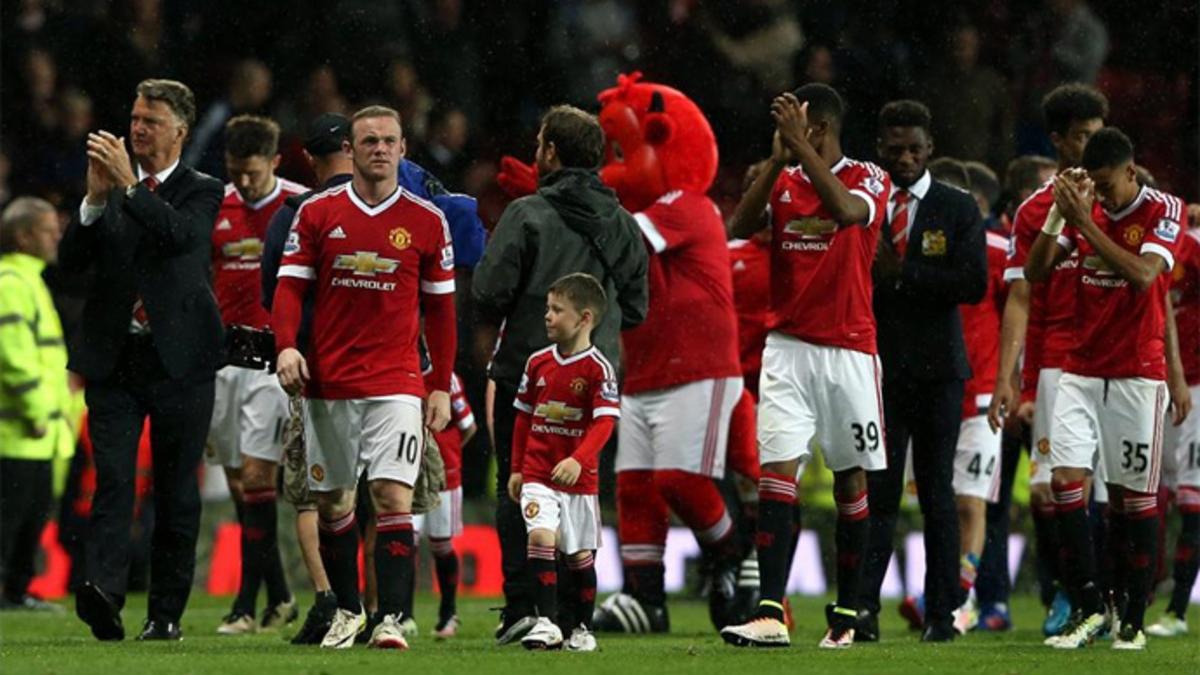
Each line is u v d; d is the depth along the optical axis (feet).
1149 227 95.14
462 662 78.59
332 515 90.99
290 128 189.47
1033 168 122.21
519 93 200.85
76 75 191.01
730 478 133.59
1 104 187.62
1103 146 94.89
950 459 103.81
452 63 195.62
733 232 92.48
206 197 98.02
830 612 95.91
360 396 87.40
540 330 95.86
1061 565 100.07
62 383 142.10
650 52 204.44
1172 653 93.50
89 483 154.20
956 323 103.71
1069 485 97.91
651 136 112.27
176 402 96.53
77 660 79.46
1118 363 96.48
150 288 95.66
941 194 102.58
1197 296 115.85
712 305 110.52
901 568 165.68
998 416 105.50
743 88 204.33
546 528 89.66
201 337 97.04
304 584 159.12
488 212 190.90
